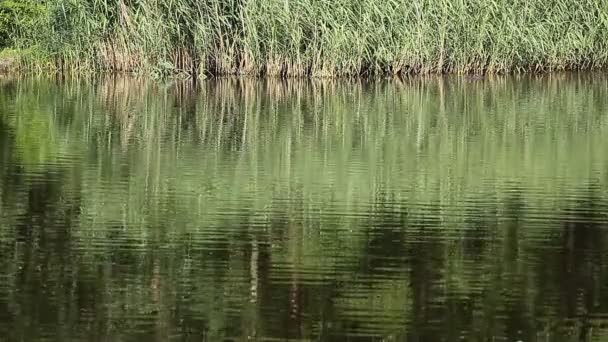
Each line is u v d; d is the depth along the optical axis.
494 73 31.44
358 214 12.76
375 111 23.66
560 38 31.50
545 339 8.59
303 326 8.83
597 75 31.92
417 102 25.39
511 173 15.68
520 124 21.66
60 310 9.13
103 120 21.61
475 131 20.55
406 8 29.81
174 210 12.91
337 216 12.65
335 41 29.31
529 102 25.66
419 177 15.31
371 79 29.92
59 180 14.84
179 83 28.72
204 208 13.02
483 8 30.53
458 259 10.75
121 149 17.81
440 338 8.61
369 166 16.33
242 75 29.70
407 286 9.84
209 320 8.91
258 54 29.47
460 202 13.51
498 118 22.62
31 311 9.12
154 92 26.88
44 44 29.67
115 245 11.23
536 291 9.70
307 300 9.44
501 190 14.29
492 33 30.72
